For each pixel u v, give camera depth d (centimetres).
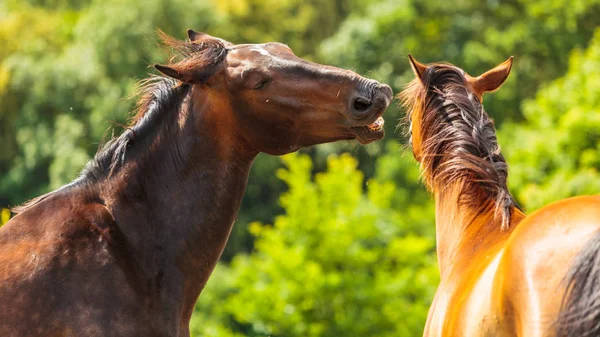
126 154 609
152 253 593
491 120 605
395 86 3325
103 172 608
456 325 507
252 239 3077
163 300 590
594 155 1908
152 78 630
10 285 559
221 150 605
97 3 3472
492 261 511
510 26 3497
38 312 554
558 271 458
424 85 609
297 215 1745
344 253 1723
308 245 1730
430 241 1891
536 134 2088
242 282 1730
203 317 2092
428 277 1703
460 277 551
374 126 597
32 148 3244
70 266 569
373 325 1650
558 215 477
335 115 584
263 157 3148
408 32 3425
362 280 1670
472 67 3347
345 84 581
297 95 586
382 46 3419
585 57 2316
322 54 3588
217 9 3594
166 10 3359
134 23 3322
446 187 595
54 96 3359
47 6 4222
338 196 1811
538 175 1998
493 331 480
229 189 609
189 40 626
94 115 3177
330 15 4131
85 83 3347
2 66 3516
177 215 600
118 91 3195
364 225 1755
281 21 3897
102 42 3322
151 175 605
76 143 3206
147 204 601
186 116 608
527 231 480
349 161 1869
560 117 2117
